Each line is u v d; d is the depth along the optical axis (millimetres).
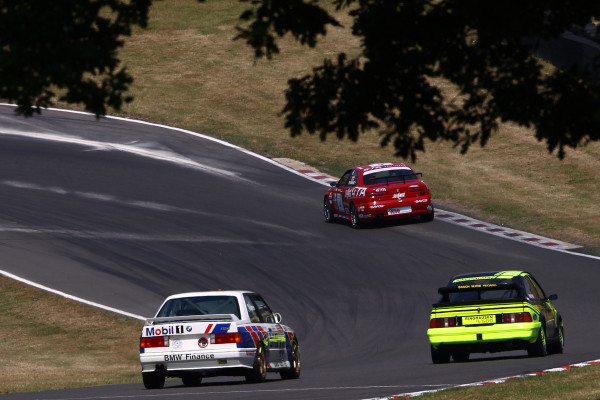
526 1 23578
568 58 106000
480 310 53219
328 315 79875
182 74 183750
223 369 47344
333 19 24250
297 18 24016
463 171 141000
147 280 90562
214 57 191375
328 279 90250
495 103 25297
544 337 54219
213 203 120375
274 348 50906
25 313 82562
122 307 83625
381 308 81000
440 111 25500
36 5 22328
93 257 97438
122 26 22922
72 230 106625
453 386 41344
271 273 92438
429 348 67250
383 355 65812
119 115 164125
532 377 41156
